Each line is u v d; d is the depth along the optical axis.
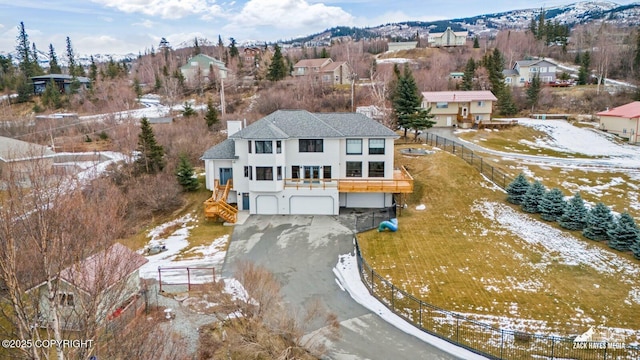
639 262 27.97
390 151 39.00
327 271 28.16
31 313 14.16
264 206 38.53
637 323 21.75
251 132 37.25
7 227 12.35
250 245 32.28
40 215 13.15
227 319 20.38
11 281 12.39
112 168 44.00
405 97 54.28
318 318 22.36
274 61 89.06
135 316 17.81
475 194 39.53
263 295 19.50
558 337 20.56
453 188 40.44
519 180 37.97
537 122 68.62
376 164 39.34
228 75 99.19
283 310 20.36
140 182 41.06
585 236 31.67
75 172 27.33
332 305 24.06
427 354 19.75
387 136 38.47
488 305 23.59
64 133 61.03
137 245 32.19
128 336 15.38
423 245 31.19
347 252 30.80
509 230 33.28
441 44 126.69
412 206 38.22
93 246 14.59
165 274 27.86
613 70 98.25
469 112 67.44
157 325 18.17
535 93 77.00
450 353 19.83
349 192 38.62
